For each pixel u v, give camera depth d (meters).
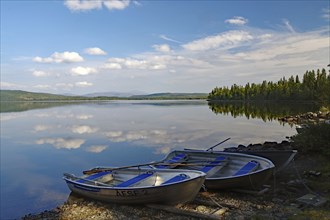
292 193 10.66
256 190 10.97
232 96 141.50
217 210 9.39
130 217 9.42
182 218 9.09
